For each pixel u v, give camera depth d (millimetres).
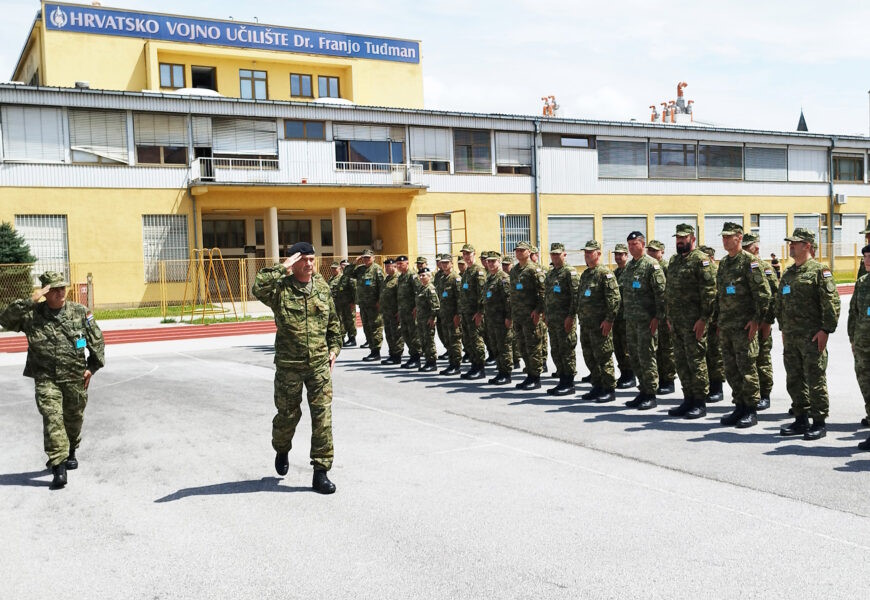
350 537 5023
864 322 7176
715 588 4105
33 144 25656
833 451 6820
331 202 29969
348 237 34719
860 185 42531
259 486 6289
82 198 26359
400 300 13641
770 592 4039
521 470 6516
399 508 5586
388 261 14172
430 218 32438
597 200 35719
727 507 5398
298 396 6195
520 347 10875
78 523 5508
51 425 6527
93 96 26266
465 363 14016
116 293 26844
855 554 4504
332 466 6773
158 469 6938
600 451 7098
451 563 4547
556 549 4711
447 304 12648
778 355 13891
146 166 27328
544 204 34625
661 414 8797
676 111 48844
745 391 7922
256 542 4988
